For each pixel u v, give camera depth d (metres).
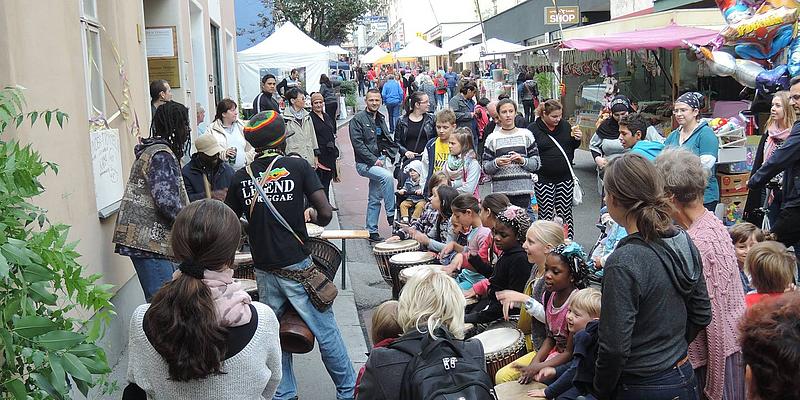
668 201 3.28
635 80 14.64
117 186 6.29
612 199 3.12
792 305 2.01
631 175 3.05
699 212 3.77
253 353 2.86
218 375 2.79
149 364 2.84
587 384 3.25
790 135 5.45
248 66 22.91
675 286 3.05
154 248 5.11
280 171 4.64
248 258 6.39
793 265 4.00
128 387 2.97
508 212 5.20
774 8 9.17
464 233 6.30
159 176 5.08
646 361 3.02
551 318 4.38
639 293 2.97
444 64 57.34
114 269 5.91
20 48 4.38
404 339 2.96
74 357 2.91
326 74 23.38
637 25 13.89
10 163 2.96
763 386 1.97
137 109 7.30
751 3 9.46
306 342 4.65
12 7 4.30
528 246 4.74
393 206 10.38
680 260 3.06
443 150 9.18
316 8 37.06
